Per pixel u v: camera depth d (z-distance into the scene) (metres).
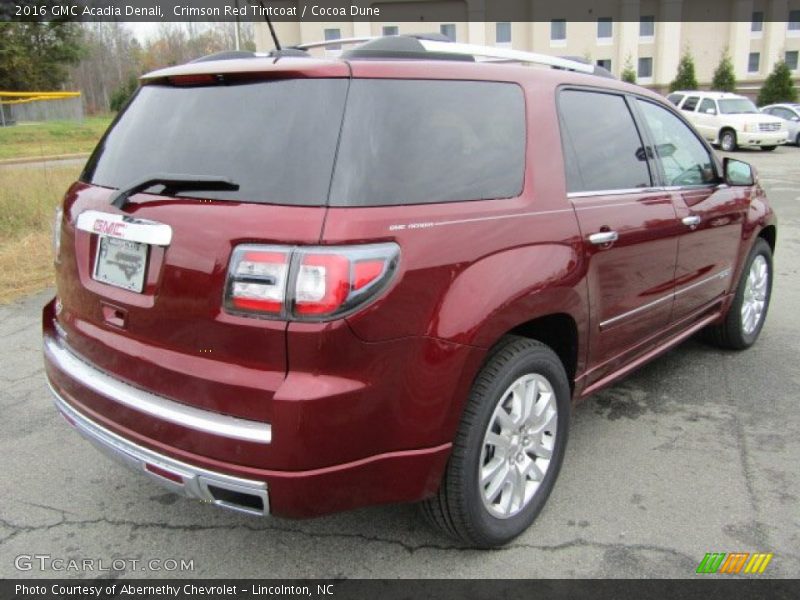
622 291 3.21
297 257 2.06
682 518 2.97
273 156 2.22
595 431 3.75
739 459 3.45
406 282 2.19
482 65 2.71
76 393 2.59
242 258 2.11
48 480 3.30
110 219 2.46
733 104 24.14
